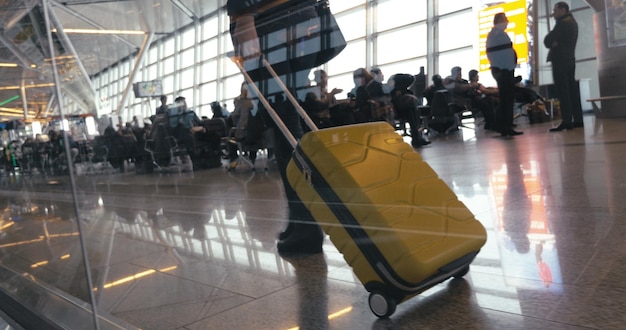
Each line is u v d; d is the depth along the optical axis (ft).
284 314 4.15
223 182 9.21
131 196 9.16
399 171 4.11
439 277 3.84
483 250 4.22
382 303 3.89
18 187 11.79
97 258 5.93
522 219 4.53
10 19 7.11
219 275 5.13
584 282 3.54
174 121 10.08
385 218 3.77
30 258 6.84
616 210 4.36
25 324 5.81
